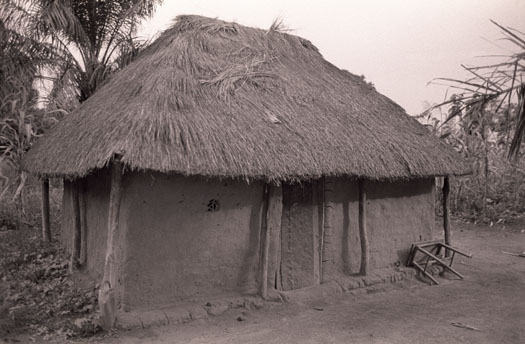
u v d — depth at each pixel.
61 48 10.41
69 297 5.71
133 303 5.50
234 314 5.79
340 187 7.12
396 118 8.14
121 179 5.39
